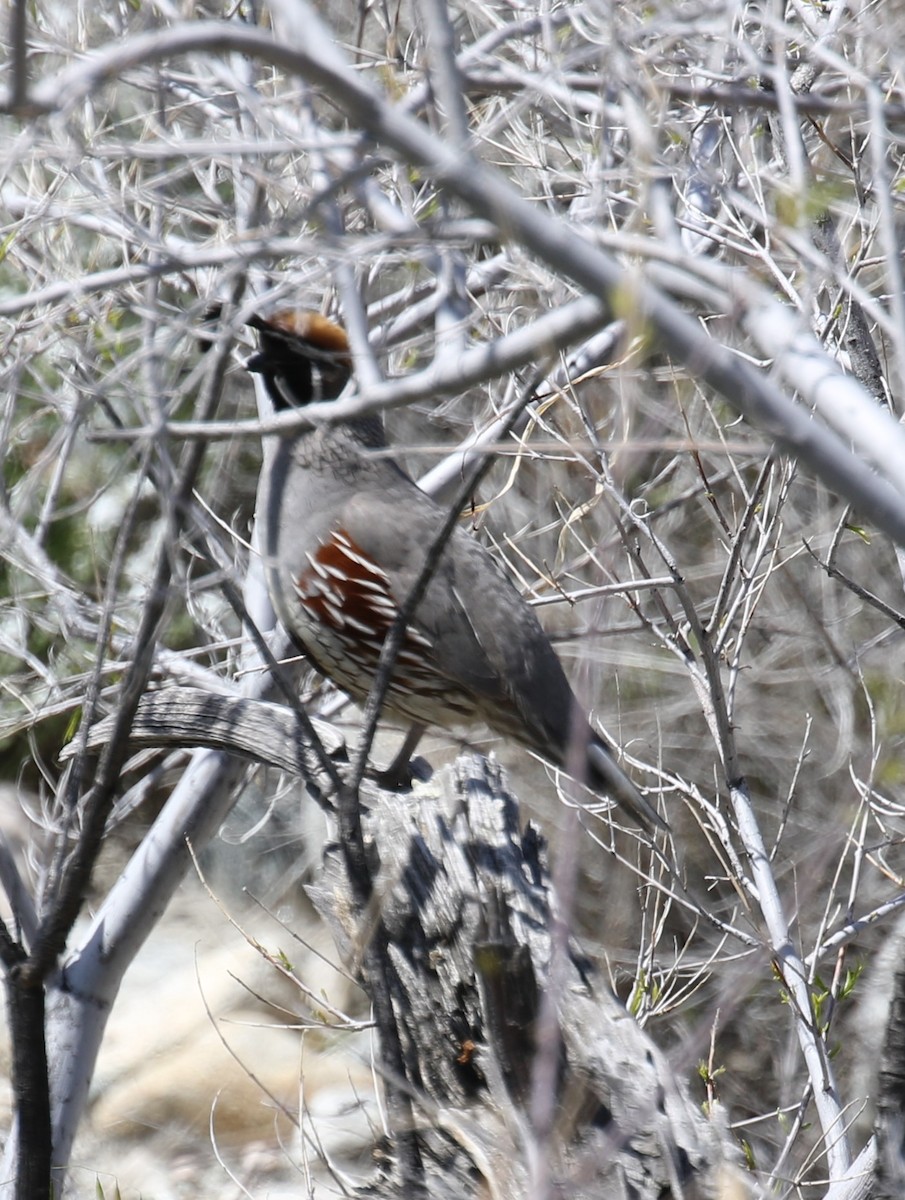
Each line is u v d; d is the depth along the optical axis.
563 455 11.76
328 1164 10.01
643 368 11.29
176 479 7.17
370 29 11.30
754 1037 13.57
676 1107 7.64
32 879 13.01
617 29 7.59
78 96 5.12
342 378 10.45
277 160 10.06
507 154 11.09
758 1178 9.55
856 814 10.87
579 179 9.36
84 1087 11.59
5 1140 12.91
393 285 13.77
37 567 11.63
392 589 10.44
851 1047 12.06
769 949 8.34
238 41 5.13
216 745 10.19
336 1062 14.23
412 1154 7.96
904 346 5.80
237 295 7.70
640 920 13.29
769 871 9.91
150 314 6.93
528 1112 7.66
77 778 8.59
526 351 5.45
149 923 11.77
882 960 8.02
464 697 10.66
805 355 5.51
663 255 5.61
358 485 10.58
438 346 9.95
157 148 6.70
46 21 9.98
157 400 6.51
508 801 9.33
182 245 9.12
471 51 8.49
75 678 12.07
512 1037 7.80
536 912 8.64
